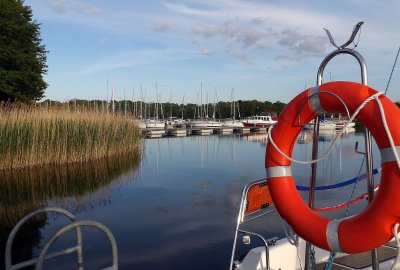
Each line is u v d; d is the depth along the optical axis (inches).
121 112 853.8
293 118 116.0
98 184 507.8
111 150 715.4
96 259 244.1
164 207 380.2
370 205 102.0
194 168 675.4
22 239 280.2
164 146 1152.8
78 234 104.0
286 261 147.6
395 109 101.1
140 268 230.4
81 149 643.5
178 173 613.9
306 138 1188.5
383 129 98.7
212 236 287.7
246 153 945.5
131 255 251.4
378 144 100.3
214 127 1955.0
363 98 102.8
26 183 500.1
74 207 381.7
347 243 103.0
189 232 298.5
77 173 579.5
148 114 2573.8
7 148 558.3
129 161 749.3
